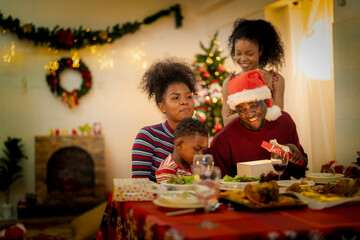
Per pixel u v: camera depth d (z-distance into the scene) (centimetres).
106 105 621
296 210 134
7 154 555
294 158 194
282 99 289
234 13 566
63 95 589
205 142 185
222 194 151
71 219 517
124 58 630
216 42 545
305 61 435
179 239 99
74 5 611
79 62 597
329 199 145
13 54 545
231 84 208
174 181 171
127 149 628
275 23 480
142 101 637
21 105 584
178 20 646
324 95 418
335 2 363
